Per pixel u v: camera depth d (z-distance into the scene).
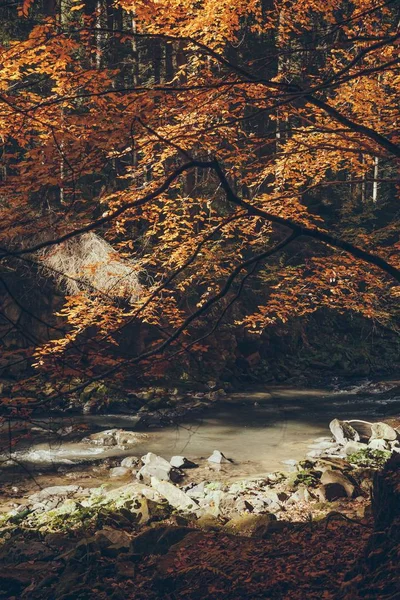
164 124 8.06
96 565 10.05
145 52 22.47
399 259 10.49
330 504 12.86
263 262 25.69
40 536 11.77
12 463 16.59
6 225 6.30
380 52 9.09
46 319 22.42
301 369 29.27
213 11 8.33
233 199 5.67
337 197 34.50
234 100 7.98
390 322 32.25
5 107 6.71
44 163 6.44
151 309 9.35
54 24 6.76
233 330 27.30
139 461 16.95
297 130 8.01
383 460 16.19
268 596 8.10
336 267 10.31
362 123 9.27
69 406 21.64
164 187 5.27
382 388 26.39
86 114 6.79
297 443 18.92
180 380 24.56
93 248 18.92
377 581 7.07
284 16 9.70
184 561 9.58
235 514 12.47
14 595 9.50
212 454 17.78
